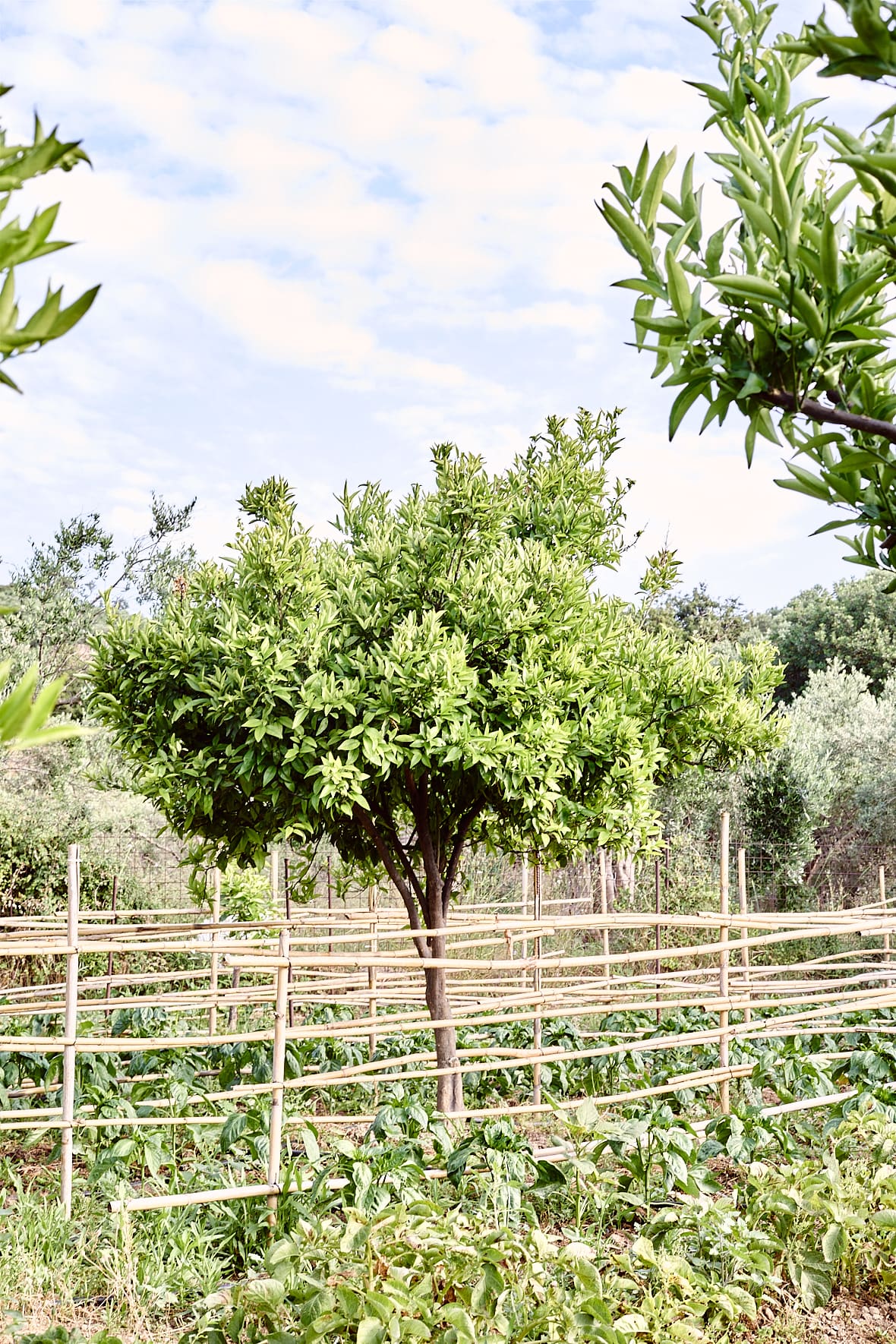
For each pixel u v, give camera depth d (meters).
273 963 4.31
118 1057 6.44
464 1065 5.80
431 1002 5.72
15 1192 4.65
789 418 1.46
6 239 0.81
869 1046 6.36
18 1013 5.52
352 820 6.15
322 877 12.36
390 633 5.54
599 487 6.86
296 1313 3.17
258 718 4.91
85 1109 4.94
